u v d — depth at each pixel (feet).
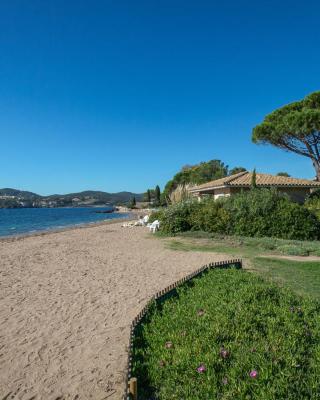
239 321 17.47
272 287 23.95
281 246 48.47
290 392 11.91
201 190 111.75
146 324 18.80
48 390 13.84
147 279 32.22
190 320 18.31
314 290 26.81
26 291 28.32
